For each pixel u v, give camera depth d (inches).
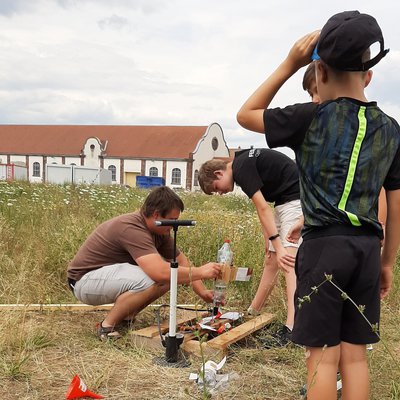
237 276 146.5
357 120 85.7
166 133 2359.7
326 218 85.4
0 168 1408.7
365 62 84.7
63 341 143.3
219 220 286.4
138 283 143.7
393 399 111.4
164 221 127.1
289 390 118.3
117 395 114.0
